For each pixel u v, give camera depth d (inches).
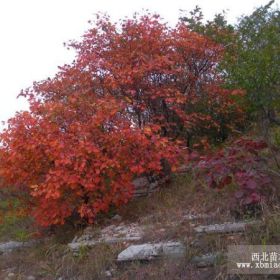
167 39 328.5
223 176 243.0
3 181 307.9
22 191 315.0
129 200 309.7
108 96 310.3
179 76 332.8
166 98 309.4
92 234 277.9
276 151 274.8
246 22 344.5
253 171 242.7
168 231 246.5
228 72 300.2
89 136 279.6
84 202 286.7
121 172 282.5
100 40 340.2
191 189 289.4
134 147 284.7
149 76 325.1
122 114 308.3
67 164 271.4
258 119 327.3
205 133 358.3
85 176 273.7
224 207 251.9
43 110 291.4
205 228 235.9
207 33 373.7
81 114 295.4
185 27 348.5
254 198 229.5
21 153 280.7
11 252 310.5
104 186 279.7
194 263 220.1
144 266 232.5
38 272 265.1
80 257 256.4
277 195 239.3
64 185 275.0
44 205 280.2
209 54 336.2
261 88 271.1
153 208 293.9
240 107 321.1
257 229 219.8
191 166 299.6
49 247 282.0
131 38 333.7
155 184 320.2
